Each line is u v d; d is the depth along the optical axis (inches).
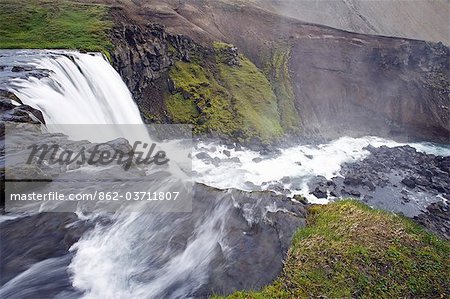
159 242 551.5
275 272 540.7
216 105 2374.5
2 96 898.7
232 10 3619.6
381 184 1884.8
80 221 559.5
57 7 2246.6
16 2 2217.0
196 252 546.6
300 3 5831.7
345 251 589.6
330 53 3378.4
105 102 1485.0
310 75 3221.0
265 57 3248.0
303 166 2058.3
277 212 657.0
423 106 3262.8
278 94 2915.8
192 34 2869.1
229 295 494.0
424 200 1748.3
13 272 483.2
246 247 571.5
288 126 2600.9
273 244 586.2
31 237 527.2
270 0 5497.1
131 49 2071.9
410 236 658.2
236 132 2245.3
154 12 2947.8
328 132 2859.3
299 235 613.6
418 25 6697.8
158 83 2320.4
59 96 1149.1
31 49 1637.6
